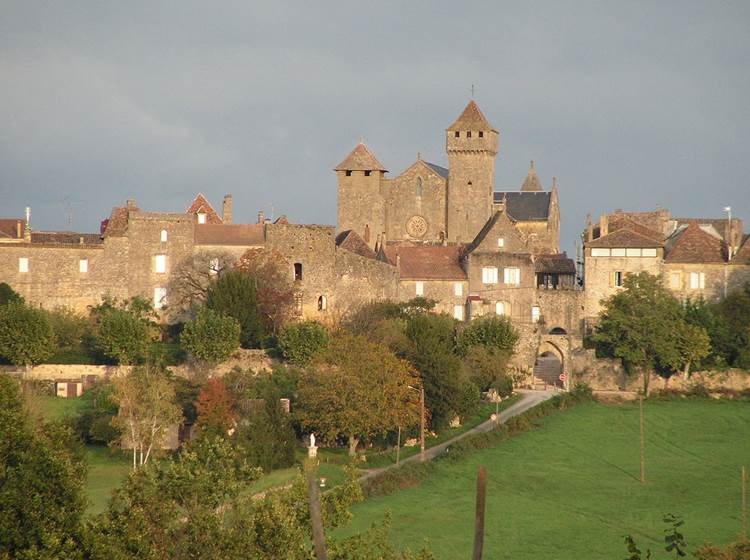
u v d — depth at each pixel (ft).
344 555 517.55
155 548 492.95
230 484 524.52
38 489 465.06
